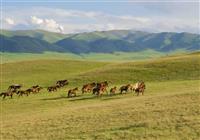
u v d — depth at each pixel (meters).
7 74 106.81
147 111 38.44
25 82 92.12
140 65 91.25
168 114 35.88
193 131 29.80
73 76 90.56
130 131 31.92
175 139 28.59
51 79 94.38
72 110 45.72
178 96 45.09
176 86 61.19
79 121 38.31
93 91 59.56
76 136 32.59
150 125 32.84
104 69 92.69
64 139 32.22
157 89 59.50
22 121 42.91
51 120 40.62
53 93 70.00
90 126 35.62
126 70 87.19
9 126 40.66
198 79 70.81
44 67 116.12
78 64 125.69
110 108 43.44
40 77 99.00
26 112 51.16
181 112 35.91
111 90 58.91
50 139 32.81
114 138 30.62
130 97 53.03
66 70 113.19
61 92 70.44
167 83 67.50
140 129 32.09
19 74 106.31
